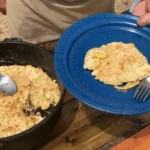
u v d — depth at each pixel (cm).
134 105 72
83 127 83
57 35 124
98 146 80
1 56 95
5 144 68
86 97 73
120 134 82
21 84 91
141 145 79
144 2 99
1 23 162
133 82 79
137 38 87
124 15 90
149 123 84
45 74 94
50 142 80
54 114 72
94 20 89
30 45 91
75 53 83
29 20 117
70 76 77
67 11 113
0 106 85
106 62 82
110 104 71
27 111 84
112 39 88
